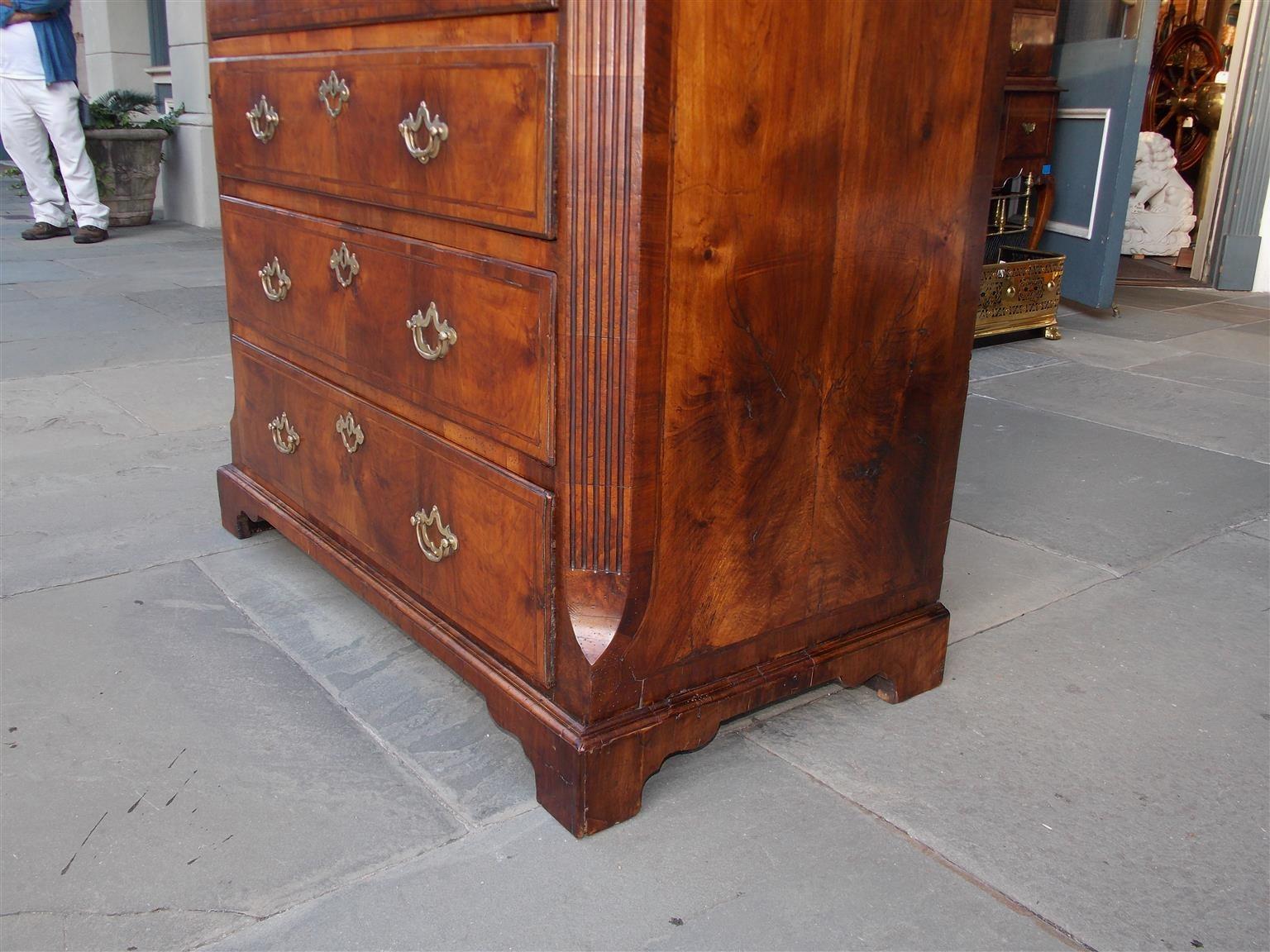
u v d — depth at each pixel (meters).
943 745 1.81
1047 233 5.23
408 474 1.83
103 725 1.79
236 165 2.23
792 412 1.61
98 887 1.42
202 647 2.06
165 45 9.00
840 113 1.50
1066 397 3.89
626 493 1.45
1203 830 1.60
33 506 2.71
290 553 2.49
